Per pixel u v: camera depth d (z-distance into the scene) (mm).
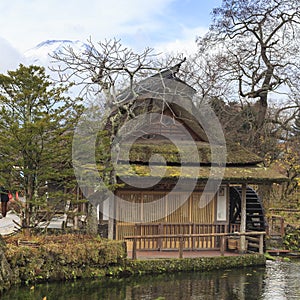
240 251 18062
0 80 14492
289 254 20750
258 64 29266
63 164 15852
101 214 17891
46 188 17188
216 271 16516
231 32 29703
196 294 13430
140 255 16781
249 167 19359
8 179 15320
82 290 13273
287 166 33969
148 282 14570
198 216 18531
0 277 12742
